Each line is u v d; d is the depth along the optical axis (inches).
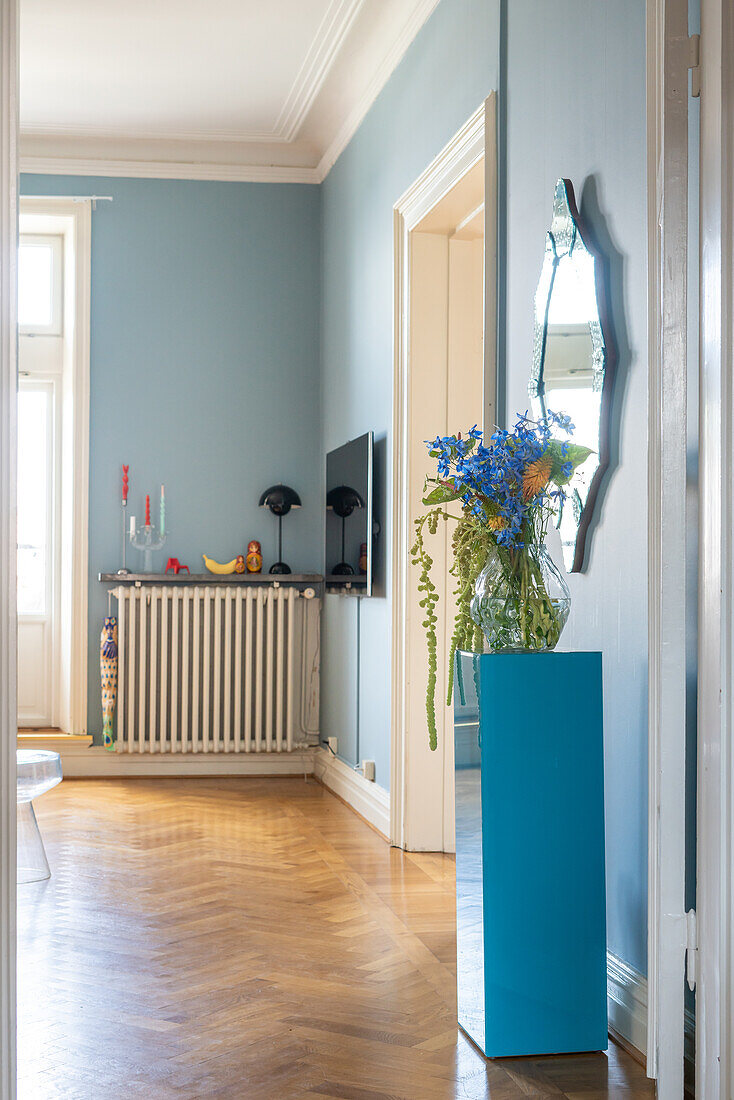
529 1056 100.3
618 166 108.3
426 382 185.9
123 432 262.2
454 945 130.6
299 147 263.7
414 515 184.7
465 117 156.0
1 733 67.1
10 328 68.2
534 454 103.9
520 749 100.9
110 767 255.4
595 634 113.6
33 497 269.4
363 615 217.8
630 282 105.2
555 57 124.9
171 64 217.5
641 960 102.7
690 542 91.7
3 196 67.2
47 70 220.8
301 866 170.2
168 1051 99.6
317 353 270.8
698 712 81.4
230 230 267.9
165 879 161.3
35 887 156.5
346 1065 97.0
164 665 251.9
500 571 103.7
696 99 84.0
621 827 107.2
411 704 183.3
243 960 125.0
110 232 263.0
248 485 266.7
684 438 83.7
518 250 137.4
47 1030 104.5
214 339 266.7
